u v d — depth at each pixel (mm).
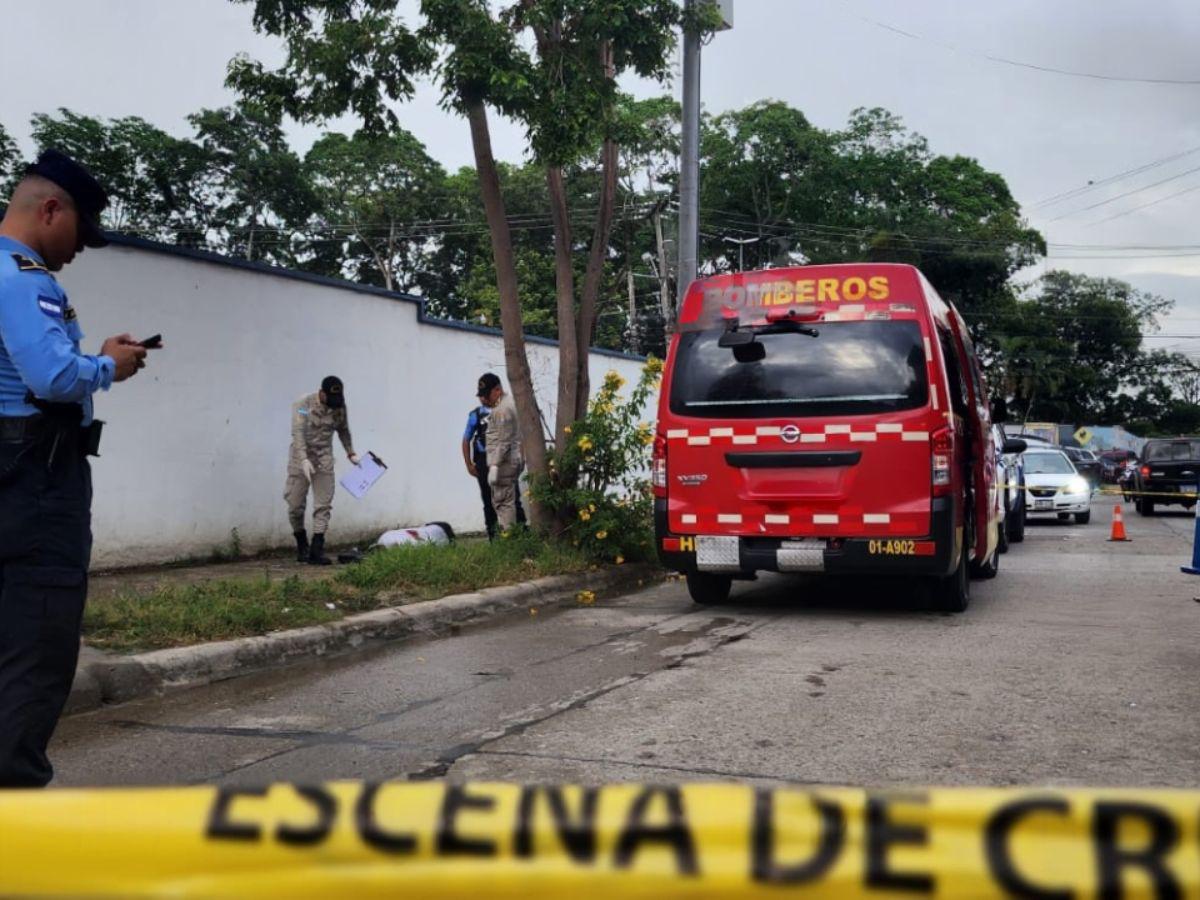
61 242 3180
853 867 1337
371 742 4871
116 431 9805
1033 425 58031
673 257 40125
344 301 12578
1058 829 1324
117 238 9703
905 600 9445
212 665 6227
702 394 8617
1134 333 69188
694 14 10258
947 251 45562
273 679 6246
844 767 4418
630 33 9758
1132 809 1321
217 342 10812
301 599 7793
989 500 10461
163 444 10250
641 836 1361
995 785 4188
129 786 4262
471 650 7121
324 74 9914
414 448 13875
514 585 9156
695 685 5957
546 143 9750
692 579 9047
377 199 43531
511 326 10906
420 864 1373
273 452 11523
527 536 10664
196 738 4973
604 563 10727
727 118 45531
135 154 37656
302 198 40844
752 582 10680
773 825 1356
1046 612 8719
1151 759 4531
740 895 1347
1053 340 60094
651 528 11250
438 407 14336
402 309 13609
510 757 4598
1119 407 76875
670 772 4359
